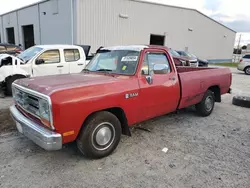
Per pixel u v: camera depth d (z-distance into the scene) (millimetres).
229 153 3656
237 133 4566
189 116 5621
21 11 23953
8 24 27625
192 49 26281
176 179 2904
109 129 3395
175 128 4758
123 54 4070
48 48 7680
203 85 5199
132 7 19578
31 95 3076
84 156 3447
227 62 32562
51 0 18750
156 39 23625
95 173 3006
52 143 2752
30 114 3236
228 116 5754
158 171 3084
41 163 3227
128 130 3676
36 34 22156
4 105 6191
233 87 10742
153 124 4984
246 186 2779
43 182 2787
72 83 3164
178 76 4492
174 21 23281
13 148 3656
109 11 18172
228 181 2877
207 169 3156
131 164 3252
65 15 17422
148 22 21125
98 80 3387
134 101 3615
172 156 3514
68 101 2803
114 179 2881
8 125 4641
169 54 4398
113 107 3371
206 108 5547
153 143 3975
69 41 17578
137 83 3654
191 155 3561
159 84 4027
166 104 4297
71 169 3090
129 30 19875
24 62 7254
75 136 2986
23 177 2879
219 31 29172
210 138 4266
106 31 18328
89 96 3016
